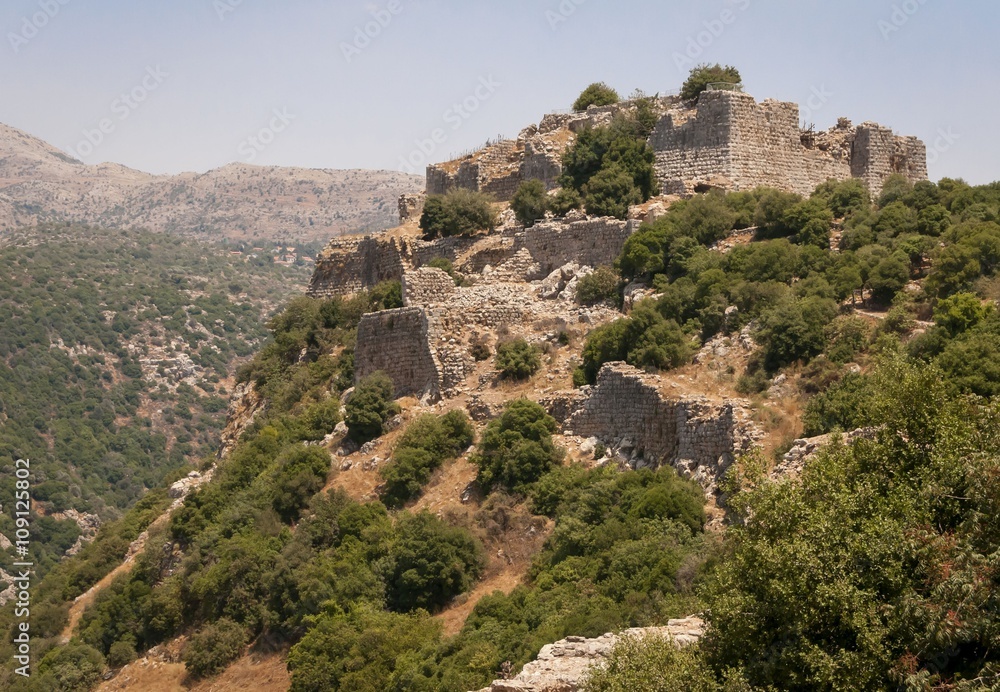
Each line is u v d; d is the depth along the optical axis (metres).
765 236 87.75
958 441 44.59
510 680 45.06
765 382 71.06
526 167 108.56
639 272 87.25
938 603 40.66
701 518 62.69
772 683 41.38
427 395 84.75
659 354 75.31
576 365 80.94
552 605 59.78
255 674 69.94
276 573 73.12
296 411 93.50
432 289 93.50
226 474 87.25
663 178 99.44
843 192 90.44
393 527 73.19
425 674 59.53
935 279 74.94
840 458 47.78
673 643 43.91
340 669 63.59
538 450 72.50
